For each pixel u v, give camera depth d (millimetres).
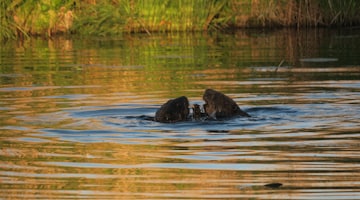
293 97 35562
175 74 44000
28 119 31312
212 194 21062
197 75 43406
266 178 22406
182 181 22328
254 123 29984
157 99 35719
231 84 39875
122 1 67438
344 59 49000
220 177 22672
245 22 68688
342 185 21562
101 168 23875
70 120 31078
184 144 26750
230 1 68625
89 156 25344
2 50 57062
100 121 30859
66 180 22672
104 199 20875
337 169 23172
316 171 23016
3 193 21547
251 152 25422
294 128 28953
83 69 46625
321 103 33938
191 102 34969
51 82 41531
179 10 67188
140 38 63344
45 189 21828
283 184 21812
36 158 25172
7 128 29594
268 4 68625
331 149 25562
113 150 26094
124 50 55781
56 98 36281
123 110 33188
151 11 67125
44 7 65938
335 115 31312
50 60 51062
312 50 53844
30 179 22844
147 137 27969
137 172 23359
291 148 25875
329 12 68562
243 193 21062
